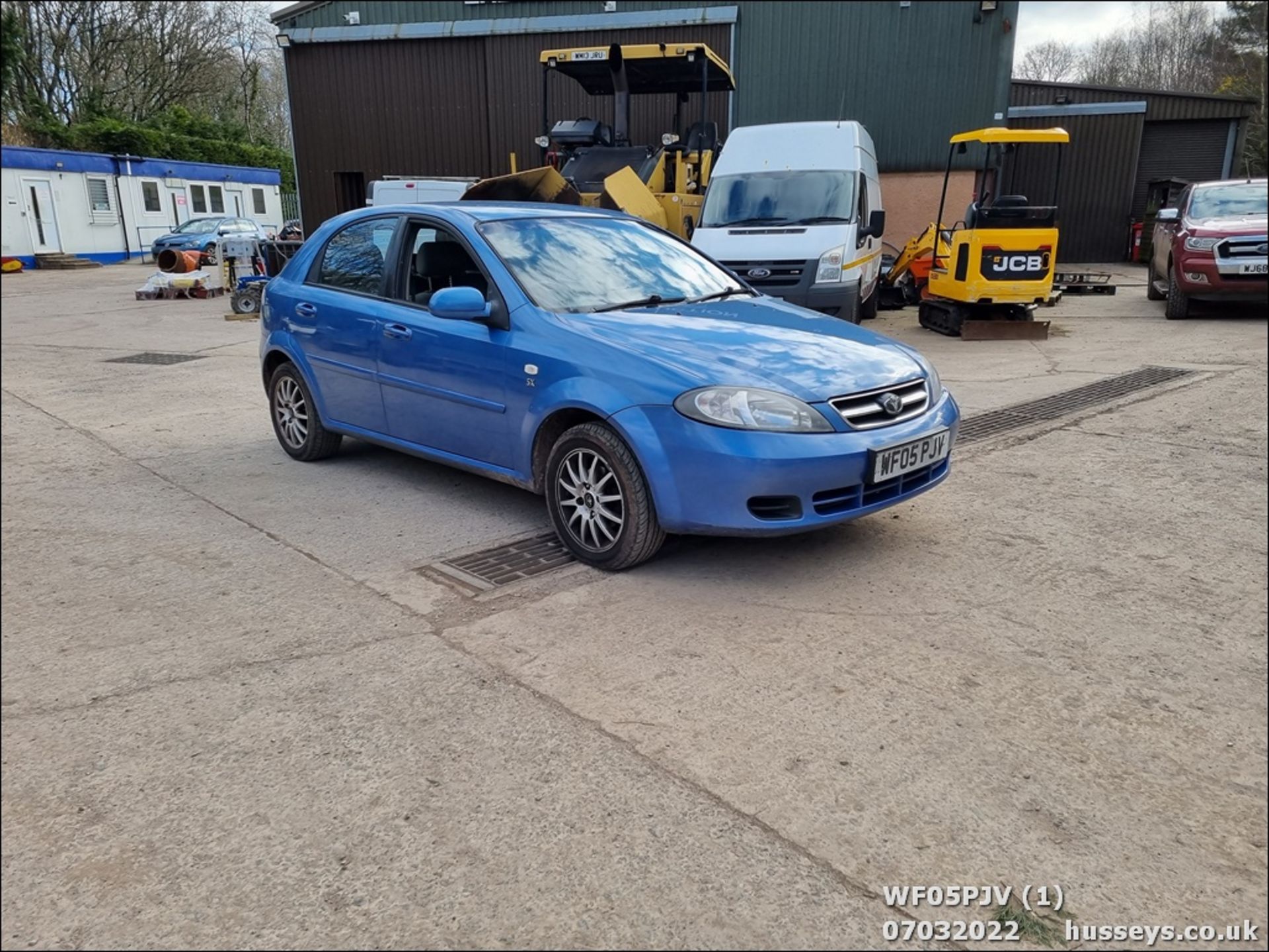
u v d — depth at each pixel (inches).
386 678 120.3
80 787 98.2
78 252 1154.0
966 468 211.2
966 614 136.9
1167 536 167.0
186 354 417.1
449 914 79.8
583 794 95.5
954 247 429.7
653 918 78.7
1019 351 383.9
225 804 95.1
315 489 205.6
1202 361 332.5
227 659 126.0
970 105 673.6
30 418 282.8
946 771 98.8
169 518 186.2
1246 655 123.8
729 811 92.4
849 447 139.6
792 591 145.9
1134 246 894.4
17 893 83.2
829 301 388.2
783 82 700.7
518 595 146.3
